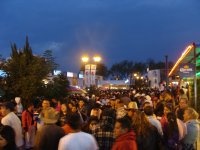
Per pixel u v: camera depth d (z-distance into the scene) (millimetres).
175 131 9352
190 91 24422
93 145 6754
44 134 7746
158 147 8445
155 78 84438
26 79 21500
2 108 9711
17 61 22000
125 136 6859
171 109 10781
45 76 22578
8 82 21703
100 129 8883
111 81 88250
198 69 25484
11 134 7980
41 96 22406
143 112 8508
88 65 35312
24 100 21172
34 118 14953
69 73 62531
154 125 8727
